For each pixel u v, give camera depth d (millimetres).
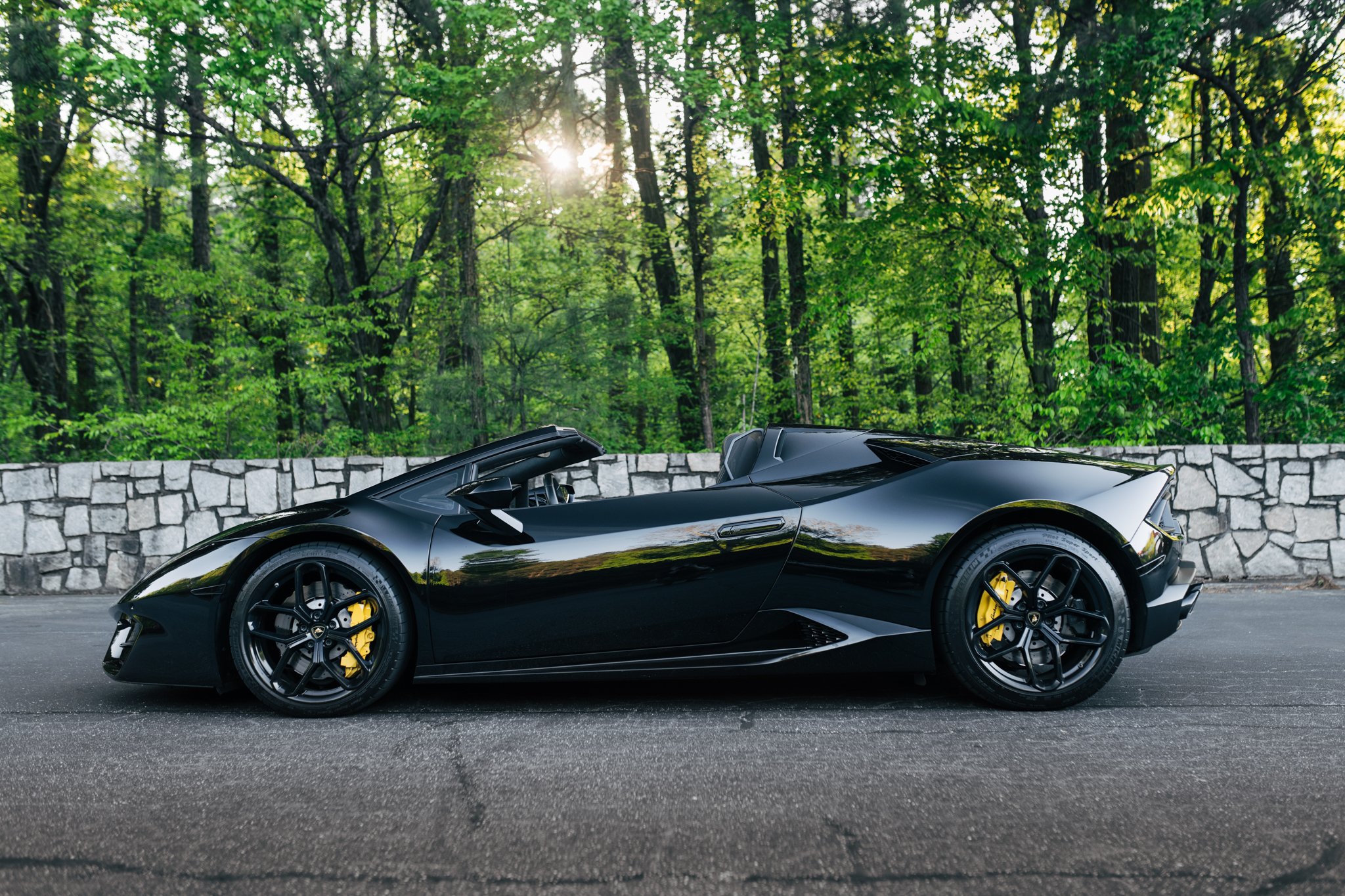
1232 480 6359
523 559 3029
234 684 3172
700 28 12133
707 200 15648
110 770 2443
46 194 15539
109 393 19109
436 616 3014
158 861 1854
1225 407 10102
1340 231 10688
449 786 2299
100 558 6590
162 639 3078
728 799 2182
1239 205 10703
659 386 15977
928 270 12523
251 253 17578
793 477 3238
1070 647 3031
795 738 2680
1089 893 1670
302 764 2486
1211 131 11859
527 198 14016
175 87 10578
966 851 1857
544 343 12094
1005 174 11289
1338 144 11219
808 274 13922
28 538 6562
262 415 12383
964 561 2984
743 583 3027
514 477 3309
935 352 16297
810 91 12008
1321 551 6324
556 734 2766
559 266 14312
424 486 3217
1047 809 2082
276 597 3139
